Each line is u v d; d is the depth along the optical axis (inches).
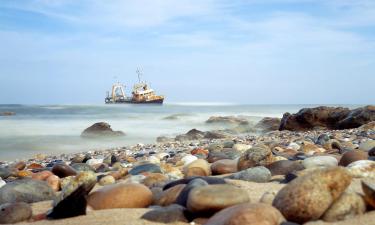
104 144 668.1
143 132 888.3
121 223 114.3
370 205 109.6
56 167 230.5
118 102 3801.7
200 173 207.0
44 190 163.6
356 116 668.7
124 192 136.6
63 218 125.1
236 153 294.7
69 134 815.7
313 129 710.5
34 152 566.9
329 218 103.7
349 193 109.0
